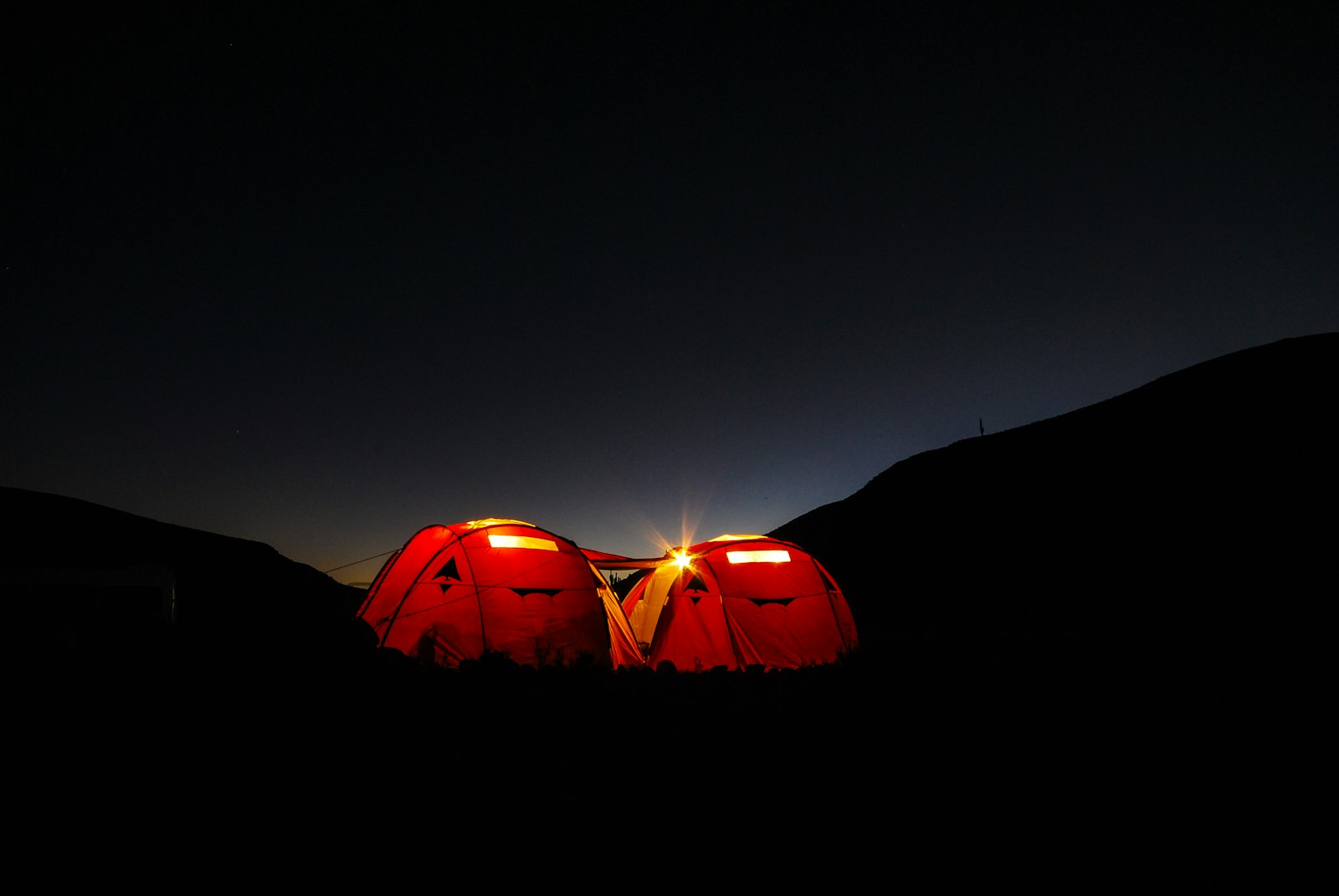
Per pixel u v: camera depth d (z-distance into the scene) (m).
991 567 29.97
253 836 3.76
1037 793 4.85
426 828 3.99
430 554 11.35
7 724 5.14
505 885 3.39
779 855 3.85
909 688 8.81
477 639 10.22
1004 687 8.73
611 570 13.90
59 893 3.08
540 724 6.38
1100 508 32.66
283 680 7.05
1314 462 28.88
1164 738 6.14
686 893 3.40
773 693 8.55
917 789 4.93
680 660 12.12
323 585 35.12
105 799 4.07
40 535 34.44
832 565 39.31
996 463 45.78
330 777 4.68
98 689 6.12
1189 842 4.04
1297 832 4.14
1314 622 12.50
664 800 4.63
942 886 3.52
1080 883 3.57
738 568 12.97
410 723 6.11
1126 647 11.66
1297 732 6.11
